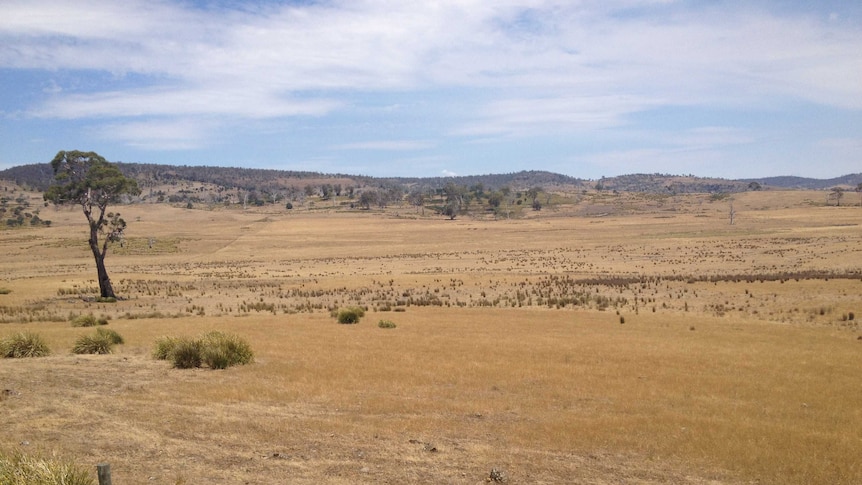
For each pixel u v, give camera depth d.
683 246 103.62
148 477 9.36
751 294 46.97
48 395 14.23
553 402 15.52
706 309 41.72
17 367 17.52
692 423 13.67
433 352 22.95
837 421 14.21
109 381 16.30
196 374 17.91
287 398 15.07
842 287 46.53
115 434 11.44
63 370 17.36
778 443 12.34
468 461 10.84
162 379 17.00
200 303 51.47
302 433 12.07
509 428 13.02
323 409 14.15
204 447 10.98
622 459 11.31
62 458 9.80
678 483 10.23
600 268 77.62
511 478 10.05
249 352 20.34
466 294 55.25
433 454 11.15
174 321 36.28
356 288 61.56
